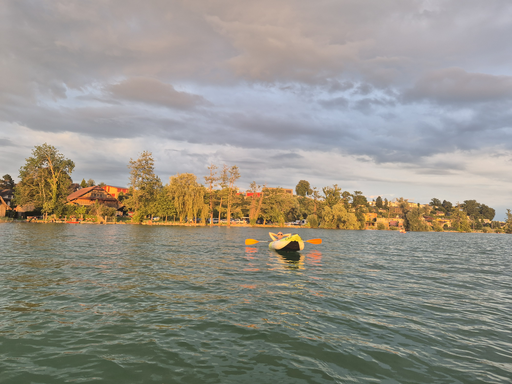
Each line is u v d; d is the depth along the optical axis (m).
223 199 88.69
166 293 10.26
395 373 5.41
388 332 7.29
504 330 7.60
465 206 180.62
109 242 26.77
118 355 5.85
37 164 63.69
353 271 15.63
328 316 8.30
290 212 108.69
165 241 29.73
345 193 107.94
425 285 12.80
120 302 9.12
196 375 5.18
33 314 7.95
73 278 12.10
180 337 6.72
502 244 46.91
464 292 11.73
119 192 115.38
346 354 6.08
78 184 113.94
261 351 6.12
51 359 5.64
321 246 29.95
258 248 24.83
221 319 7.88
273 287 11.46
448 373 5.45
